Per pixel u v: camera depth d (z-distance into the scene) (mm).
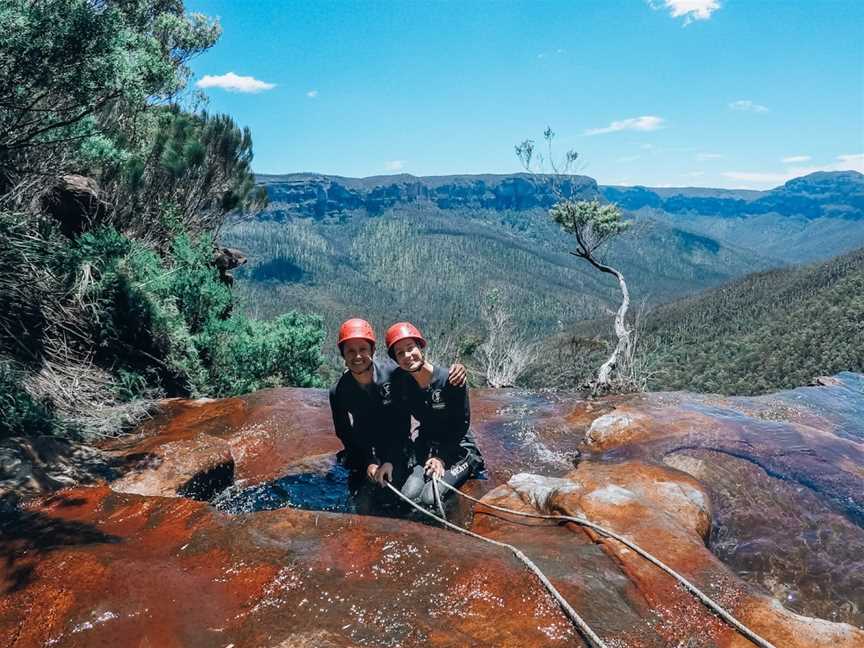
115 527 2555
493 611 1839
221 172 10375
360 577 2047
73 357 5293
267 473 3863
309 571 2086
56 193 6762
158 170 8461
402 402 3334
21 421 3998
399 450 3422
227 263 10734
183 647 1713
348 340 3084
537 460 3998
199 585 2041
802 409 4699
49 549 2309
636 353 10203
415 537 2322
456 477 3447
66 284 5637
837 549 2668
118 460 3646
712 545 2777
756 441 3781
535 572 2041
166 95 8844
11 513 2732
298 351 8391
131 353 5793
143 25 5266
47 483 3123
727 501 3133
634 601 1985
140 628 1799
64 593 1980
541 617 1809
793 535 2797
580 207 12477
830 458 3529
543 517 2729
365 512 3242
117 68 4305
